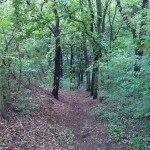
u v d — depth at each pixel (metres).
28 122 9.87
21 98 11.34
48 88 19.36
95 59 15.66
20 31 13.06
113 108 13.70
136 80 10.03
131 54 12.19
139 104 10.55
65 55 37.41
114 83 13.27
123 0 16.78
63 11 12.91
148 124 10.38
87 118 13.65
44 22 13.14
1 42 12.17
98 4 16.36
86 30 14.39
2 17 11.89
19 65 11.98
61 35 15.92
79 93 24.91
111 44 15.04
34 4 12.88
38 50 20.66
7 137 7.79
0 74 10.08
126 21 15.08
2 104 9.20
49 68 26.69
